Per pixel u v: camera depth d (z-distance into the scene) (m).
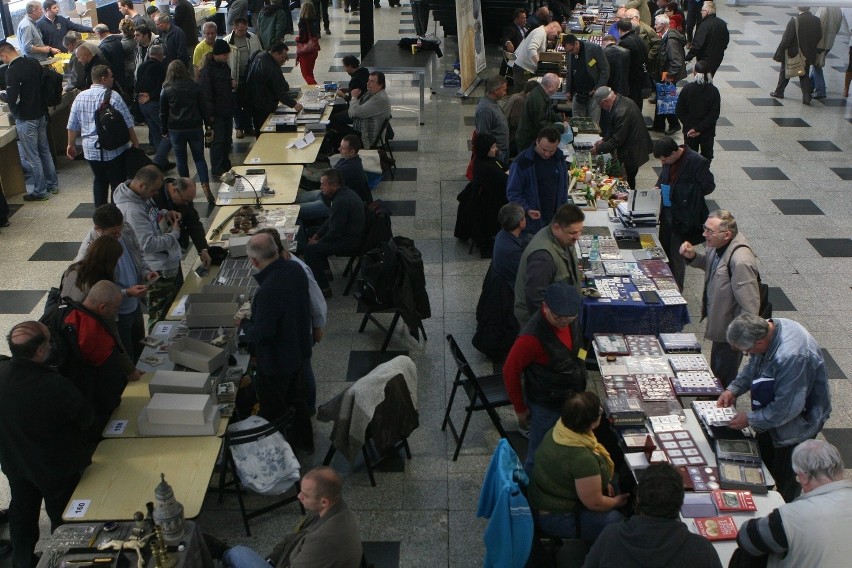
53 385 4.00
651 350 5.24
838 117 12.38
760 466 4.20
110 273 4.89
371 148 9.91
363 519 4.92
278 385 5.11
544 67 11.39
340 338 6.80
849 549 3.21
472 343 6.57
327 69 14.42
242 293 5.69
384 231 7.17
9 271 7.75
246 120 11.20
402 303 6.29
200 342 5.00
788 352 4.16
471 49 13.38
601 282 5.94
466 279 7.71
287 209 7.21
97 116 8.08
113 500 4.09
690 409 4.70
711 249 5.39
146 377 4.95
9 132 8.96
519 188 6.59
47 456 4.06
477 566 4.59
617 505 4.11
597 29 14.32
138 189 5.80
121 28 11.34
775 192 9.66
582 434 4.02
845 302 7.32
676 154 6.59
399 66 11.77
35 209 9.09
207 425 4.52
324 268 7.27
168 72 8.80
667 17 12.84
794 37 12.64
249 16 15.76
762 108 12.77
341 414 4.91
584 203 7.27
